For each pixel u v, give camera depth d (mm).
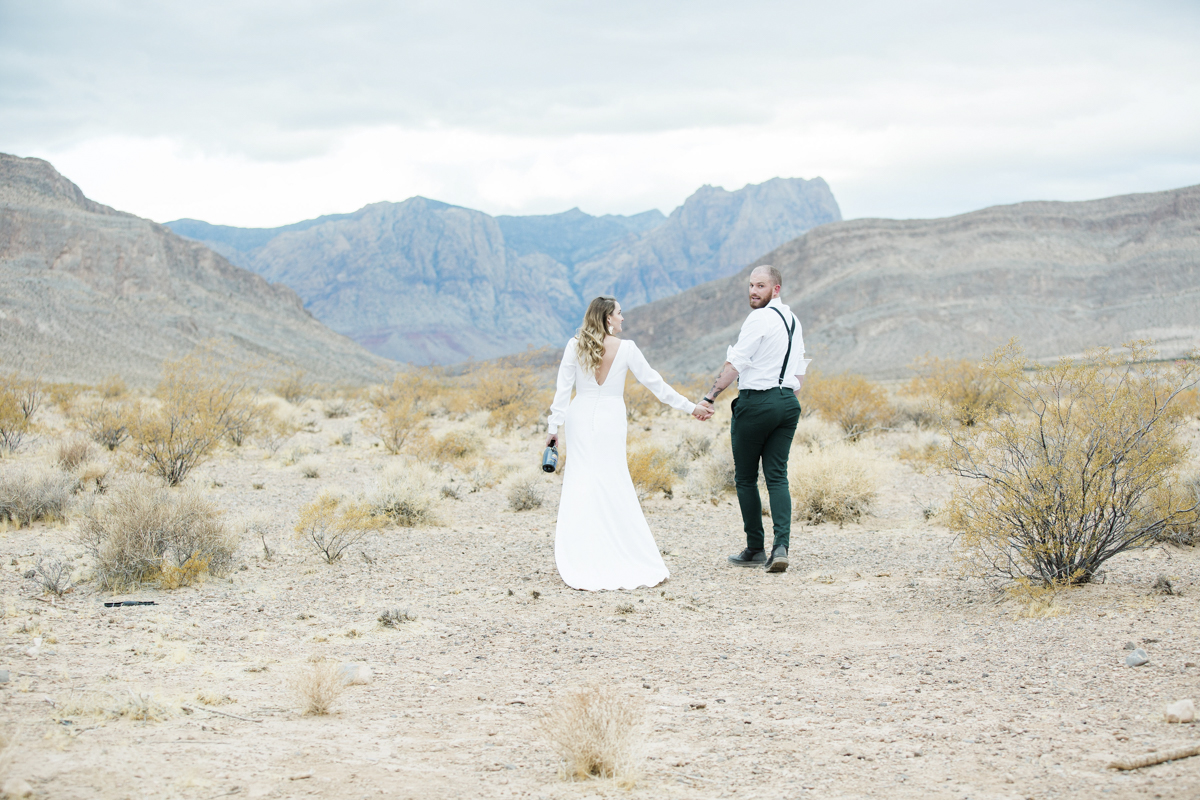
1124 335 143625
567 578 7293
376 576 7664
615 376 7648
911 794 3066
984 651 4961
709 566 8156
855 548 8805
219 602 6605
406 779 3242
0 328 89938
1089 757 3295
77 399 28328
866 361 155125
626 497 7598
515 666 4980
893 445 17922
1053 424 6480
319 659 5082
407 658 5148
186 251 168000
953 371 21406
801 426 18156
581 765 3307
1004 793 3025
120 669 4680
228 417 17469
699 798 3090
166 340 115062
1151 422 6215
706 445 17562
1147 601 5594
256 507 11531
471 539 9672
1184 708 3592
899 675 4637
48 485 10305
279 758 3416
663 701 4309
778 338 7719
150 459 13609
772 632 5766
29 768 3107
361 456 17922
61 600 6484
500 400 27875
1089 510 6023
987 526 6391
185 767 3236
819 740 3691
